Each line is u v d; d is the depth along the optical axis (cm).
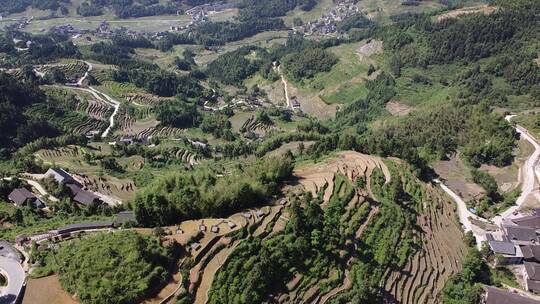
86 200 13300
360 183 12125
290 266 8950
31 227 10394
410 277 10319
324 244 9588
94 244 8231
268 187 10606
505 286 11125
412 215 12006
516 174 16000
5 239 9488
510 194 14925
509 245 11944
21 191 12838
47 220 11219
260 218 9638
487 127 18025
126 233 8669
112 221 10419
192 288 7788
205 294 7750
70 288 7531
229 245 8775
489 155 16875
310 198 10594
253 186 10300
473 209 14212
